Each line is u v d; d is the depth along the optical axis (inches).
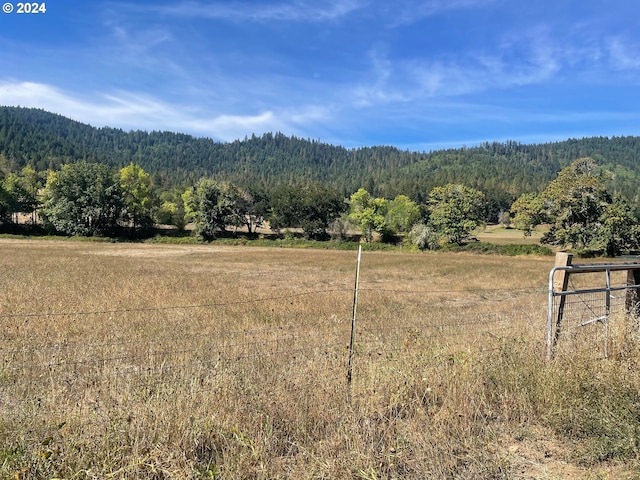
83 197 3110.2
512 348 229.6
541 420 181.8
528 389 196.9
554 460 155.9
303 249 2765.7
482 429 171.3
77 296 631.8
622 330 256.8
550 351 227.5
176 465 135.1
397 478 138.6
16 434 144.2
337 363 228.1
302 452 149.3
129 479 131.6
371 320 498.9
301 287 932.6
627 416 170.9
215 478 132.7
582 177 2576.3
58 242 2800.2
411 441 154.5
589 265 249.3
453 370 210.8
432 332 354.0
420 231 2888.8
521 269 1549.0
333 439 152.5
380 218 3294.8
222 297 693.9
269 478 135.9
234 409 169.8
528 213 2915.8
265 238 3501.5
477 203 3604.8
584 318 313.4
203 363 253.4
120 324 428.5
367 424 159.8
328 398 181.8
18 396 199.2
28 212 3412.9
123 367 246.4
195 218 3287.4
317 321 494.0
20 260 1405.0
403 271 1448.1
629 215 2449.6
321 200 3425.2
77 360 278.5
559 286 243.4
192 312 523.5
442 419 172.2
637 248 2440.9
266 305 599.8
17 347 328.2
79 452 137.3
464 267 1612.9
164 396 172.7
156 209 3469.5
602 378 200.2
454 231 3189.0
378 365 222.1
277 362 253.6
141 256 1932.8
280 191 3617.1
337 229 3393.2
